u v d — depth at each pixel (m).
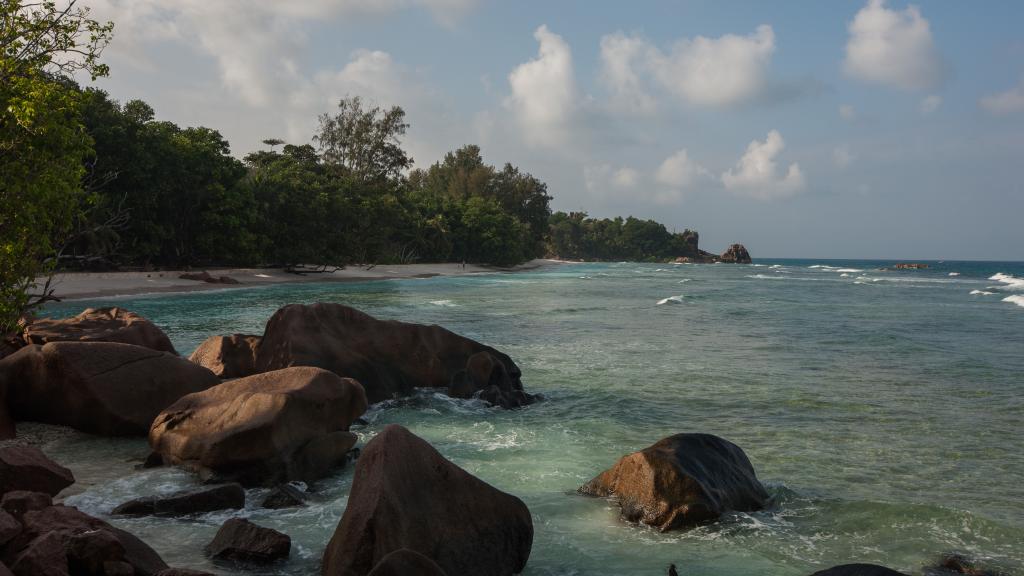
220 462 8.43
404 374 14.85
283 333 14.00
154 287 47.28
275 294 48.41
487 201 140.50
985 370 19.09
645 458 8.05
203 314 32.12
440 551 5.89
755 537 7.30
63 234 13.19
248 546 6.27
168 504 7.44
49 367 10.38
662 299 50.84
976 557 6.87
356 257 84.44
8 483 6.61
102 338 13.22
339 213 76.25
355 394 9.80
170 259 60.41
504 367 15.38
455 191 153.88
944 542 7.26
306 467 8.91
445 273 98.62
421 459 6.41
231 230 61.12
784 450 10.97
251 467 8.47
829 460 10.43
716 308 42.94
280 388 9.40
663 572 6.41
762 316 37.34
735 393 15.59
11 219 11.31
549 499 8.35
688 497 7.62
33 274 11.88
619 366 19.42
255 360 13.84
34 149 11.47
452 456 10.27
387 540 5.63
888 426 12.55
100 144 48.50
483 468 9.65
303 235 72.12
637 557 6.75
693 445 8.39
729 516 7.79
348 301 43.00
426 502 6.12
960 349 23.75
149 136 52.22
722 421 12.92
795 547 7.08
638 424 12.63
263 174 72.31
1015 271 170.25
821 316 37.69
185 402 9.55
